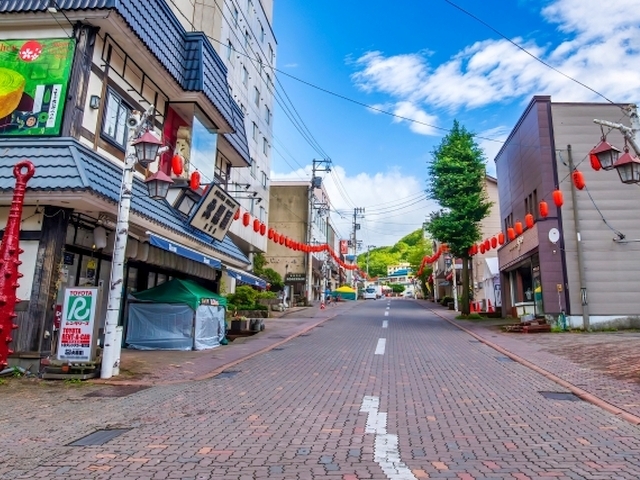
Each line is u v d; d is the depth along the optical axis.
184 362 11.62
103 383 8.98
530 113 20.75
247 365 11.42
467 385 8.88
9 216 8.90
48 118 10.25
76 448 5.31
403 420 6.46
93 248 11.18
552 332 17.88
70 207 9.84
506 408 7.16
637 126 11.92
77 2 10.38
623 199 18.78
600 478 4.39
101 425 6.27
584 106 19.69
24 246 9.67
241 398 7.85
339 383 9.07
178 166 10.98
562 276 18.58
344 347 14.59
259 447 5.30
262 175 32.25
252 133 29.92
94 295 9.57
